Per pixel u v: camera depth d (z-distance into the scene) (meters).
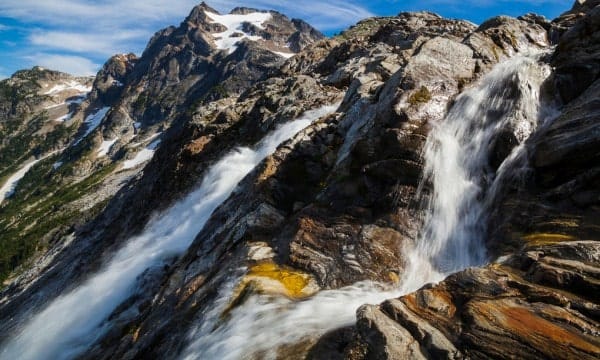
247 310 14.47
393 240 16.86
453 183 17.89
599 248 11.01
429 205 17.45
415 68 20.88
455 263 16.06
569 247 11.40
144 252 34.56
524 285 10.59
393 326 10.42
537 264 11.07
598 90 16.72
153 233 38.41
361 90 28.20
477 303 10.49
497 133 18.02
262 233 20.38
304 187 22.75
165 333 16.83
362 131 21.55
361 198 18.83
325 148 23.78
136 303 27.28
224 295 16.16
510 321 9.75
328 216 18.81
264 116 43.66
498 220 15.88
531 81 19.08
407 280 15.56
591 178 14.02
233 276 17.22
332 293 15.09
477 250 15.98
